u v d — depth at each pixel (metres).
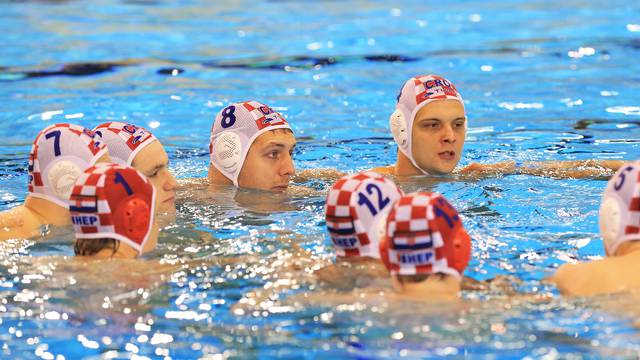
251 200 20.27
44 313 13.51
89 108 31.06
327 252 16.06
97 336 12.84
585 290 13.73
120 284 14.44
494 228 17.67
